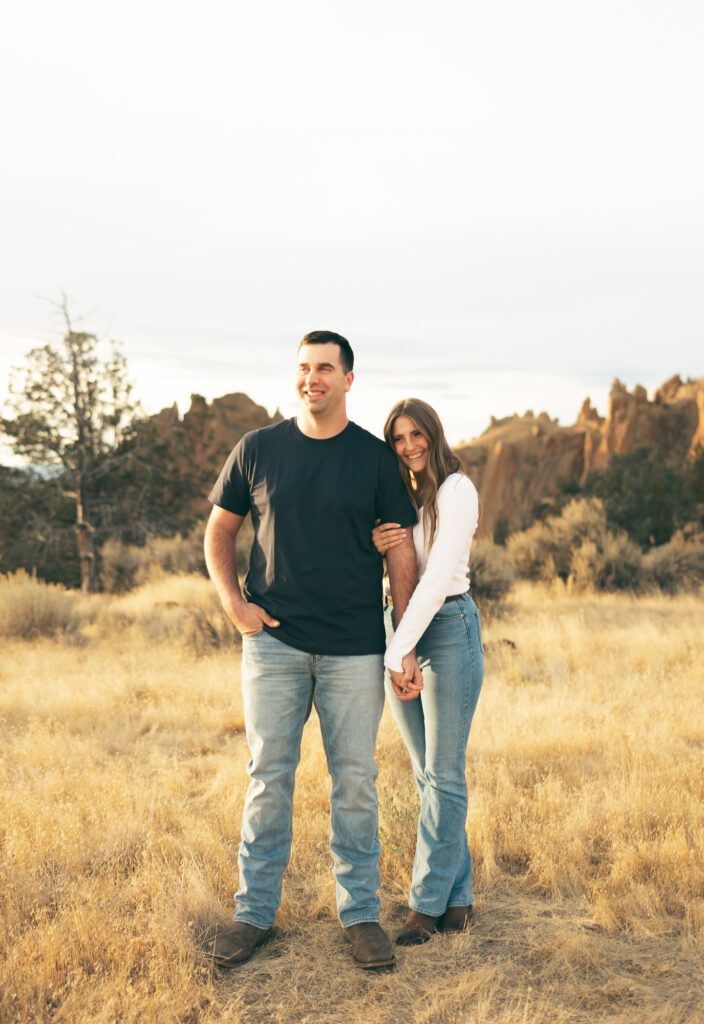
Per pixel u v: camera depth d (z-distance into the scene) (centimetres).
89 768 485
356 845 277
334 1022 232
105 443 2220
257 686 278
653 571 1750
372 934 269
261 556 280
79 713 652
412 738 302
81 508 2158
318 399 268
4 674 827
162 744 570
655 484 2742
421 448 278
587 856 349
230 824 389
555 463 14400
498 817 385
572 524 1866
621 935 284
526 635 991
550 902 312
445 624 286
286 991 249
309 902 313
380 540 280
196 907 288
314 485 270
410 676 272
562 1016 229
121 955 261
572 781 451
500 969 258
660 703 628
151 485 2384
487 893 321
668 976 254
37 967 250
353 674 274
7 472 2169
